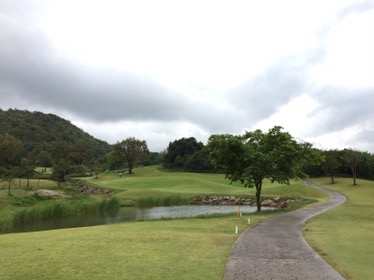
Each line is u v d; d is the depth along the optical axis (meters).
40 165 129.00
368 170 88.44
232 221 21.61
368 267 9.89
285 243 13.54
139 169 130.25
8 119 179.00
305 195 54.16
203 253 11.55
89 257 10.90
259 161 31.12
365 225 19.47
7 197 44.62
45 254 11.38
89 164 145.12
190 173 107.00
